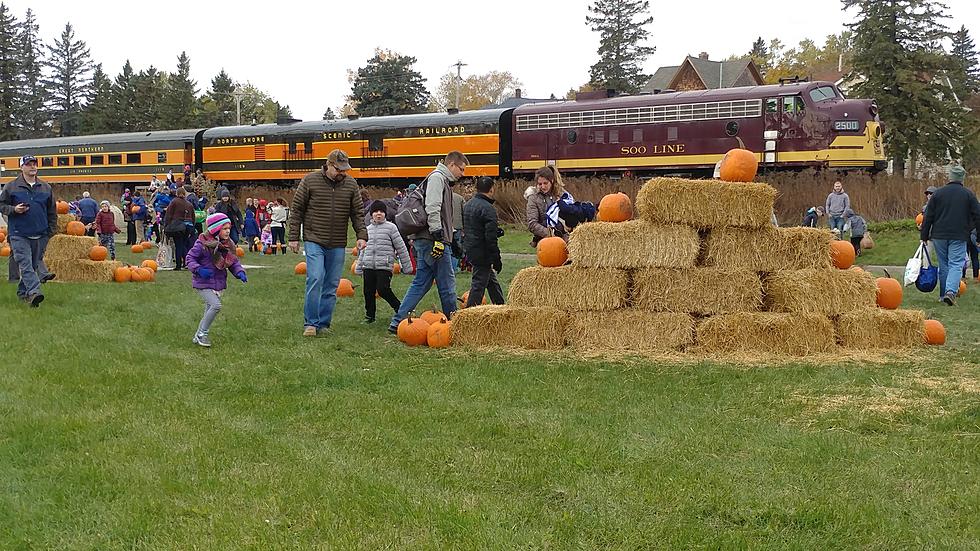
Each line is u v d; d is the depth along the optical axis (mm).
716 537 3889
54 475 4695
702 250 8516
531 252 24062
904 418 5809
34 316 10258
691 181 8203
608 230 8336
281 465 4863
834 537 3895
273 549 3779
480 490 4512
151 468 4793
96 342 8570
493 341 8562
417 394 6512
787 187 25031
